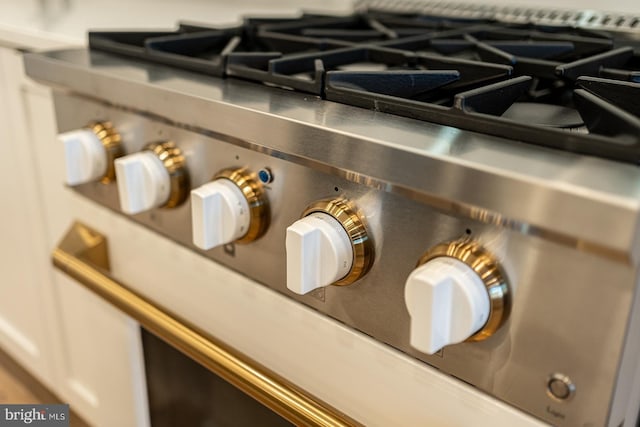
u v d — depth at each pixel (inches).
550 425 15.5
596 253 12.9
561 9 34.3
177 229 24.4
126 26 36.4
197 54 28.3
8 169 39.4
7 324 48.6
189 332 24.5
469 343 16.4
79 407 39.8
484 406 16.7
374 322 18.5
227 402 26.6
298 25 32.8
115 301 27.0
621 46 28.2
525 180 13.0
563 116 20.0
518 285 14.9
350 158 16.3
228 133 19.4
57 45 31.1
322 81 20.0
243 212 20.0
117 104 23.4
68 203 33.5
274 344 22.4
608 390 14.2
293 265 17.5
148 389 31.9
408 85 20.2
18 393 52.3
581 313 14.0
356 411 20.2
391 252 17.2
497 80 20.6
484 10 37.5
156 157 22.3
